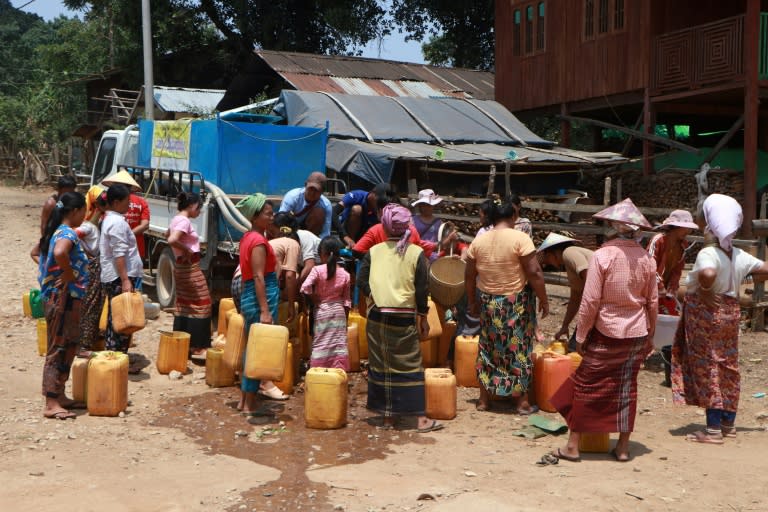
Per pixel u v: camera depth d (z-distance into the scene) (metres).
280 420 6.32
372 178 14.90
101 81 33.72
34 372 7.65
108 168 13.66
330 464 5.31
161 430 6.02
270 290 6.53
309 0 32.34
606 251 5.29
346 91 19.77
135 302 7.13
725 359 5.81
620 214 5.30
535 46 19.64
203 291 8.21
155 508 4.53
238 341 6.97
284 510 4.52
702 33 15.14
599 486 4.87
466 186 16.19
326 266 6.90
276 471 5.15
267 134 10.32
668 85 16.00
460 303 7.71
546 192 16.69
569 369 6.59
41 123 40.69
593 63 17.88
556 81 19.00
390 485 4.89
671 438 5.97
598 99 18.17
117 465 5.23
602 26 17.62
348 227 8.88
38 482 4.89
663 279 7.52
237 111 15.10
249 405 6.46
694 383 5.85
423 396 6.11
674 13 16.61
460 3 31.62
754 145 14.22
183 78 32.78
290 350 7.02
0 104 40.75
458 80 22.97
